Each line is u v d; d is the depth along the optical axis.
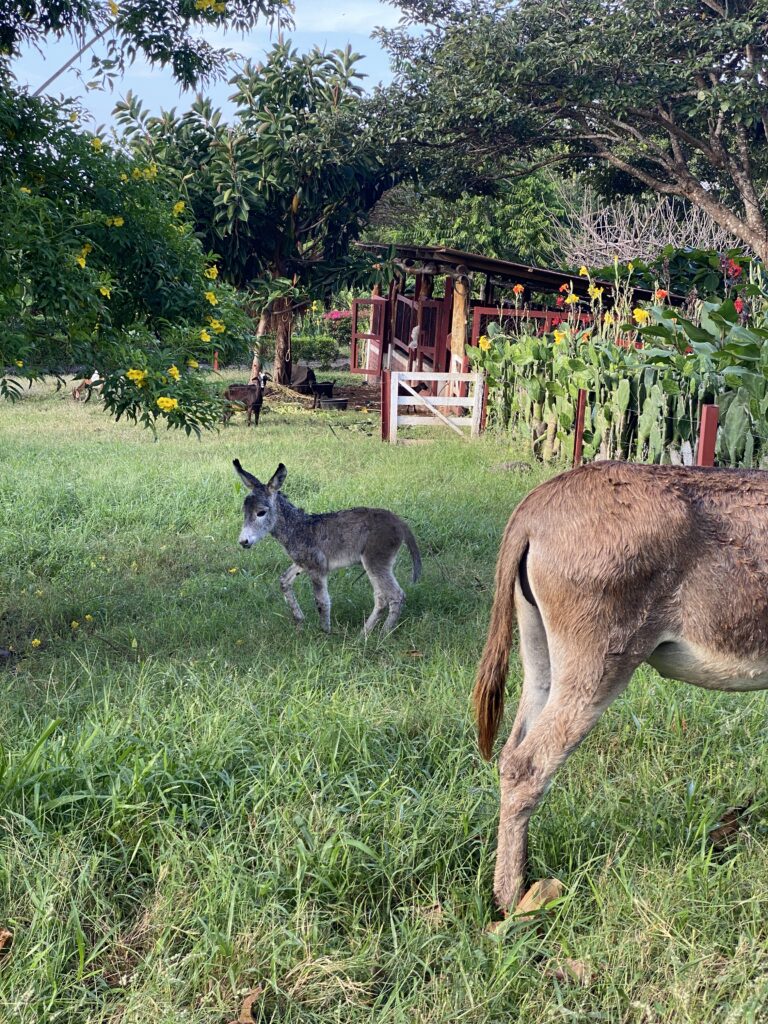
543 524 3.24
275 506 6.34
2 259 5.14
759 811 3.73
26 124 5.73
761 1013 2.64
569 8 22.77
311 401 22.36
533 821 3.58
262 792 3.65
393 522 6.46
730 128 25.98
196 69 6.18
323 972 2.79
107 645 5.89
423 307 22.70
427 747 4.20
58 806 3.48
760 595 3.12
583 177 29.70
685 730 4.34
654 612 3.17
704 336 8.73
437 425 17.89
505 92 22.50
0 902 3.06
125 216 6.07
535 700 3.46
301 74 22.81
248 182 21.48
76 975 2.76
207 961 2.78
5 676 5.34
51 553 7.88
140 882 3.26
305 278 23.73
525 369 13.97
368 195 24.36
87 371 5.92
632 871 3.29
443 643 5.94
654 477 3.24
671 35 21.95
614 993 2.71
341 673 5.19
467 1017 2.64
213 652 5.64
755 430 7.92
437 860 3.32
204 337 6.17
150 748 3.92
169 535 8.66
